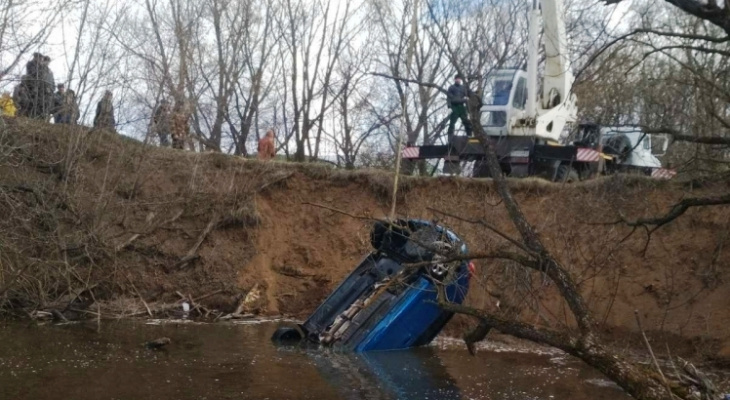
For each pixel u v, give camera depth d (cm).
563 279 686
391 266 1325
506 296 1338
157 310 1520
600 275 1473
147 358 1078
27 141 1636
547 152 1797
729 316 1324
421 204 1767
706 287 1397
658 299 1416
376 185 1819
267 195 1834
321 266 1712
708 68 1075
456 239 1199
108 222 1605
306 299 1659
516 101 1856
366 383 990
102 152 1775
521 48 1962
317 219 1797
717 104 1068
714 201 848
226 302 1609
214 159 1880
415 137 2512
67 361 1032
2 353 1061
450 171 1831
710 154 1055
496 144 1814
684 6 753
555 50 1531
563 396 957
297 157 2798
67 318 1388
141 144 1883
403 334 1232
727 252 1426
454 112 1681
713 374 1183
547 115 1836
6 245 1362
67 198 1562
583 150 1756
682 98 1173
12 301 1398
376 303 1255
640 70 1224
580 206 1603
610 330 1397
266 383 962
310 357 1139
